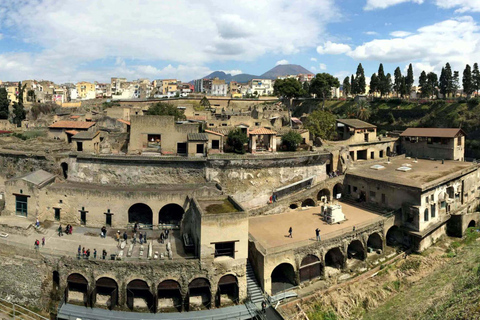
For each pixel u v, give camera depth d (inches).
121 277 1829.5
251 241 2038.6
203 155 2773.1
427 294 1963.6
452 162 3206.2
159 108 3873.0
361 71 5777.6
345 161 3021.7
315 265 2080.5
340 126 3710.6
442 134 3388.3
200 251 1834.4
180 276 1839.3
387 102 5059.1
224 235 1850.4
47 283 1910.7
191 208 2119.8
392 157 3442.4
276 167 2797.7
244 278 1891.0
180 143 2903.5
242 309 1820.9
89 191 2271.2
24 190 2290.8
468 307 1631.4
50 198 2306.8
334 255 2220.7
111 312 1800.0
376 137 3700.8
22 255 1958.7
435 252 2406.5
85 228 2274.9
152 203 2276.1
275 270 2142.0
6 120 4571.9
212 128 3363.7
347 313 1893.5
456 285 1952.5
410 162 3255.4
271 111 4884.4
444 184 2618.1
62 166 2810.0
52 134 3329.2
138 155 2790.4
